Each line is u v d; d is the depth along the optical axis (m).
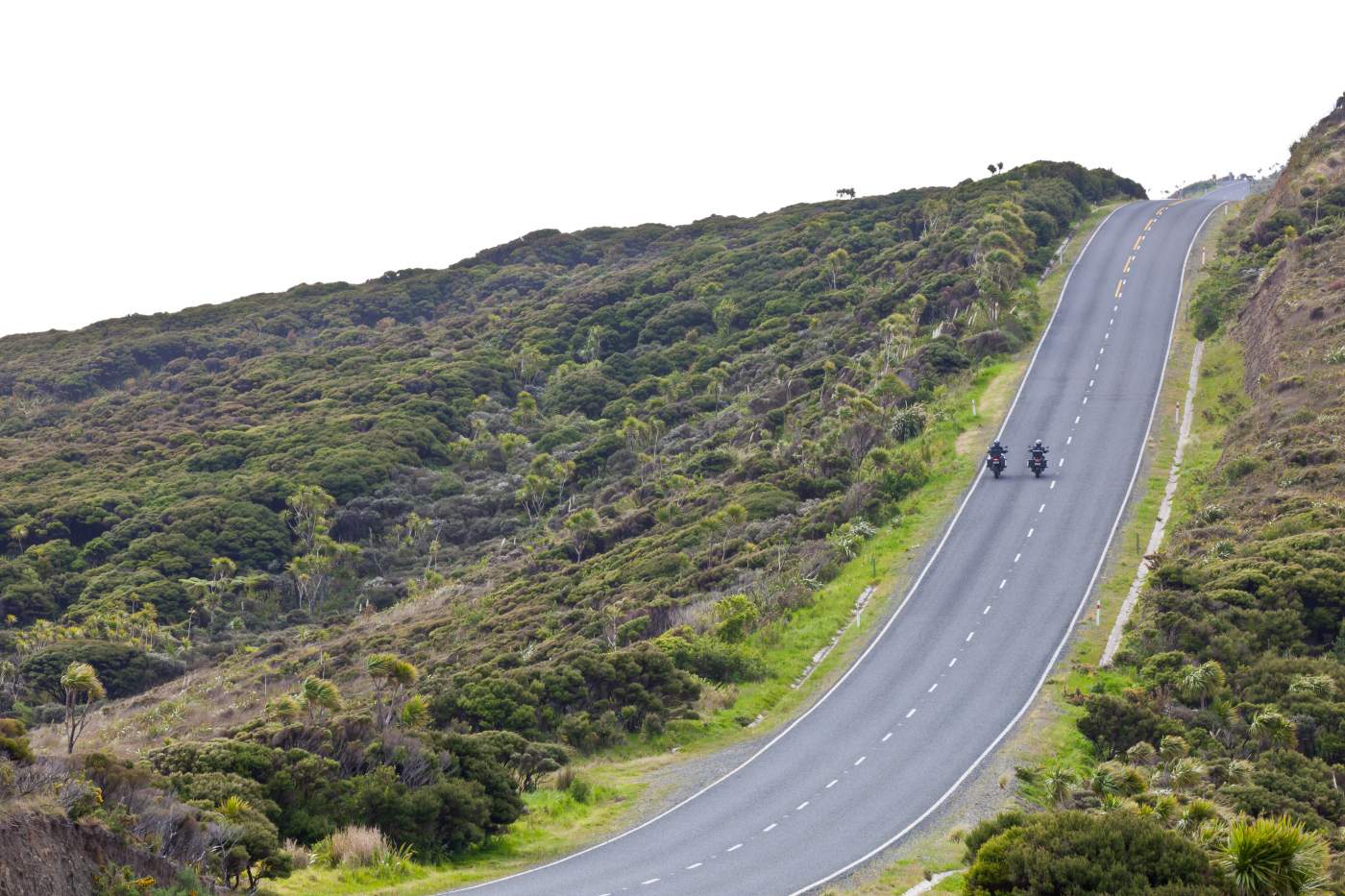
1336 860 29.94
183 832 30.78
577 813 42.44
